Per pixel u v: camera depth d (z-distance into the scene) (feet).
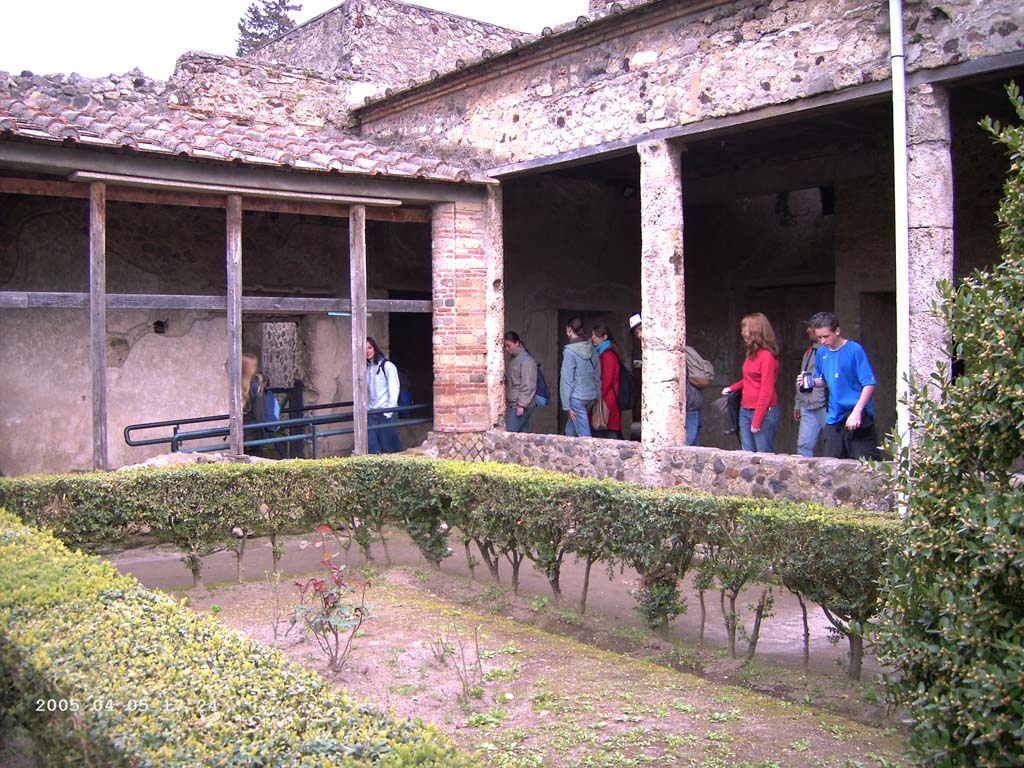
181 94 38.24
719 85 26.40
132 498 22.45
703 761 12.80
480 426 34.88
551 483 20.63
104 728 8.43
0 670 11.16
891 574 10.77
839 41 23.59
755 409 27.81
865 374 24.22
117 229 35.06
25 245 32.86
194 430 36.78
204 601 22.03
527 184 43.09
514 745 13.48
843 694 15.33
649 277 28.58
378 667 17.10
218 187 29.63
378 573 24.71
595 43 30.01
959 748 9.00
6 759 12.64
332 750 8.23
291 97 40.88
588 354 34.73
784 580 16.42
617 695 15.51
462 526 23.18
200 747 8.07
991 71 20.75
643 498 18.66
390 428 37.47
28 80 34.09
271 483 24.09
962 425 9.65
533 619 20.51
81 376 33.94
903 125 21.93
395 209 34.30
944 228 21.81
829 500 23.17
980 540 9.15
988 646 8.94
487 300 35.24
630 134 29.12
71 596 12.26
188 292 36.81
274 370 61.57
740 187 40.96
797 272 43.70
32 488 21.79
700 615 20.63
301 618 19.63
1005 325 9.39
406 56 47.42
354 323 32.83
